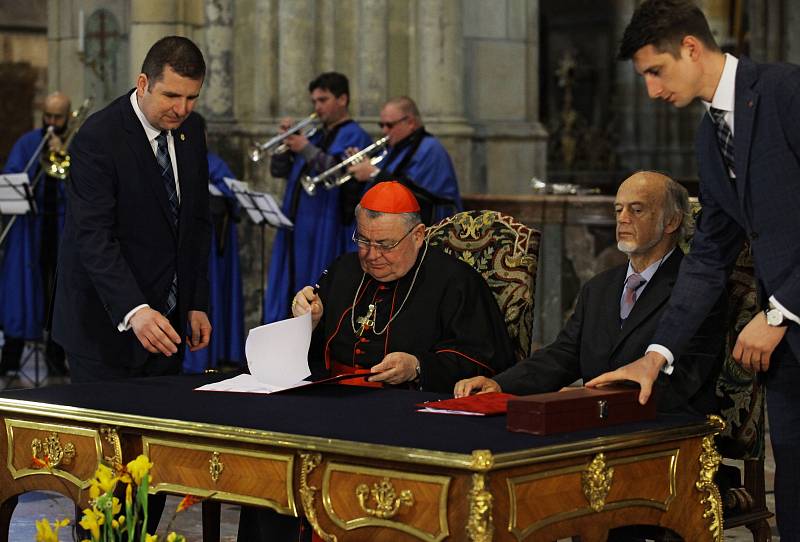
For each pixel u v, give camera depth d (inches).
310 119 387.2
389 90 455.2
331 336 213.3
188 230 219.1
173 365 220.5
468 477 137.9
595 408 155.5
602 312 193.9
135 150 212.8
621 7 807.7
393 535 145.0
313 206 390.0
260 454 155.0
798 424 176.4
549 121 829.2
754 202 169.2
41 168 422.3
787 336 170.1
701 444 164.1
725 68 169.2
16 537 244.5
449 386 200.7
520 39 494.0
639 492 156.3
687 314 174.7
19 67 666.8
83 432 169.8
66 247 217.6
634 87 810.8
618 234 189.6
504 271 217.3
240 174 448.5
